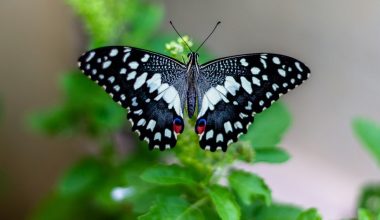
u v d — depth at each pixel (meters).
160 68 0.50
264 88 0.50
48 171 0.70
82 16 0.57
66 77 0.57
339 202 0.74
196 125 0.50
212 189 0.50
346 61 0.72
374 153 0.57
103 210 0.62
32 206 0.73
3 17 0.63
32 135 0.67
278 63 0.50
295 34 0.74
